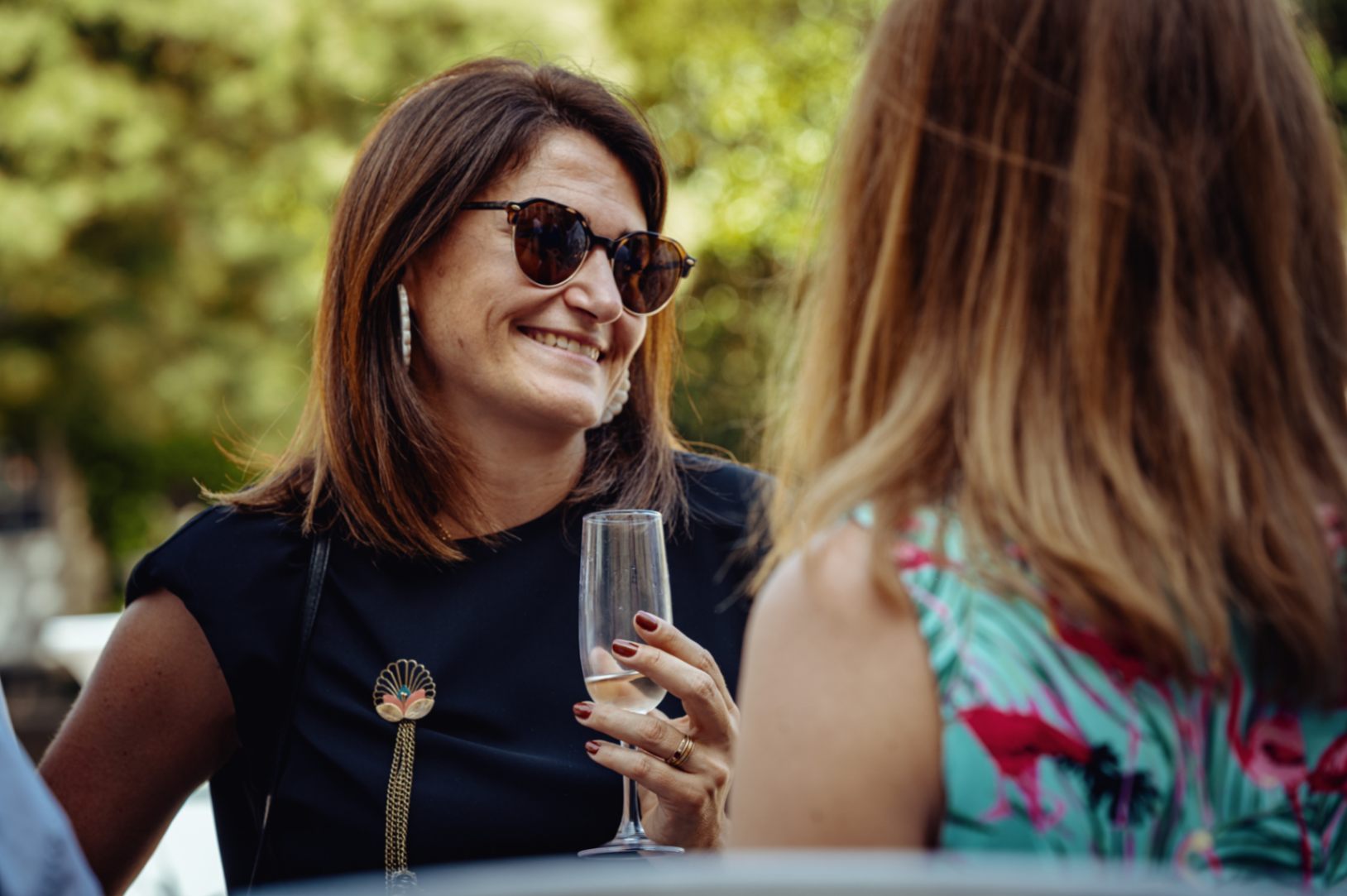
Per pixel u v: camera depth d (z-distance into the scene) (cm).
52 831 104
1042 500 100
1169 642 97
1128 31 104
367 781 188
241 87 1006
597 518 170
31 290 1052
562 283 196
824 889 79
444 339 199
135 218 1041
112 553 1439
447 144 197
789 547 114
